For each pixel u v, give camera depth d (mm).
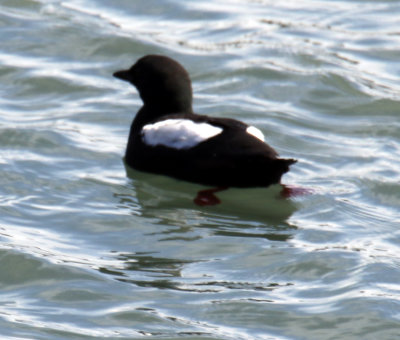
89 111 16141
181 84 14328
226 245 11125
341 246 11125
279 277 10336
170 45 18891
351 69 18047
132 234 11422
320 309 9633
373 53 18828
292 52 18688
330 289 10055
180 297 9844
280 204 12492
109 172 13578
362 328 9305
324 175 13688
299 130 15641
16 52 18375
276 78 17672
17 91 16906
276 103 16781
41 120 15555
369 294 9906
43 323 9297
